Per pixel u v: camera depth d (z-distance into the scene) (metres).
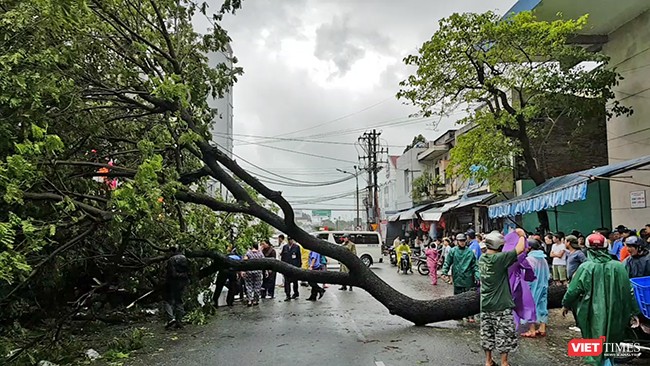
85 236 8.71
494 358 7.23
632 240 7.81
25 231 6.68
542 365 6.80
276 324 10.62
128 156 11.09
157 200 7.76
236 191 10.66
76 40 8.45
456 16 15.82
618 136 16.34
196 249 11.21
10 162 6.52
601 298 5.71
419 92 16.91
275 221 10.67
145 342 8.98
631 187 15.52
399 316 10.51
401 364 7.09
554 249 13.05
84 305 9.98
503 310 6.52
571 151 20.92
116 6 9.77
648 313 6.43
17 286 8.31
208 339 9.17
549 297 9.38
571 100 15.72
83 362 7.70
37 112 7.46
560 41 15.12
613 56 16.69
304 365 7.16
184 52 11.42
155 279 11.96
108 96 10.09
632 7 15.20
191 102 10.93
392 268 28.03
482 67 16.34
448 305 9.82
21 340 8.84
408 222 39.69
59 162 8.26
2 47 7.34
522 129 16.59
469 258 10.45
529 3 16.55
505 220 23.14
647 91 15.12
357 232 30.69
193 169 11.91
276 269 11.11
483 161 17.08
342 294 16.34
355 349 8.09
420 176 38.16
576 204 19.47
